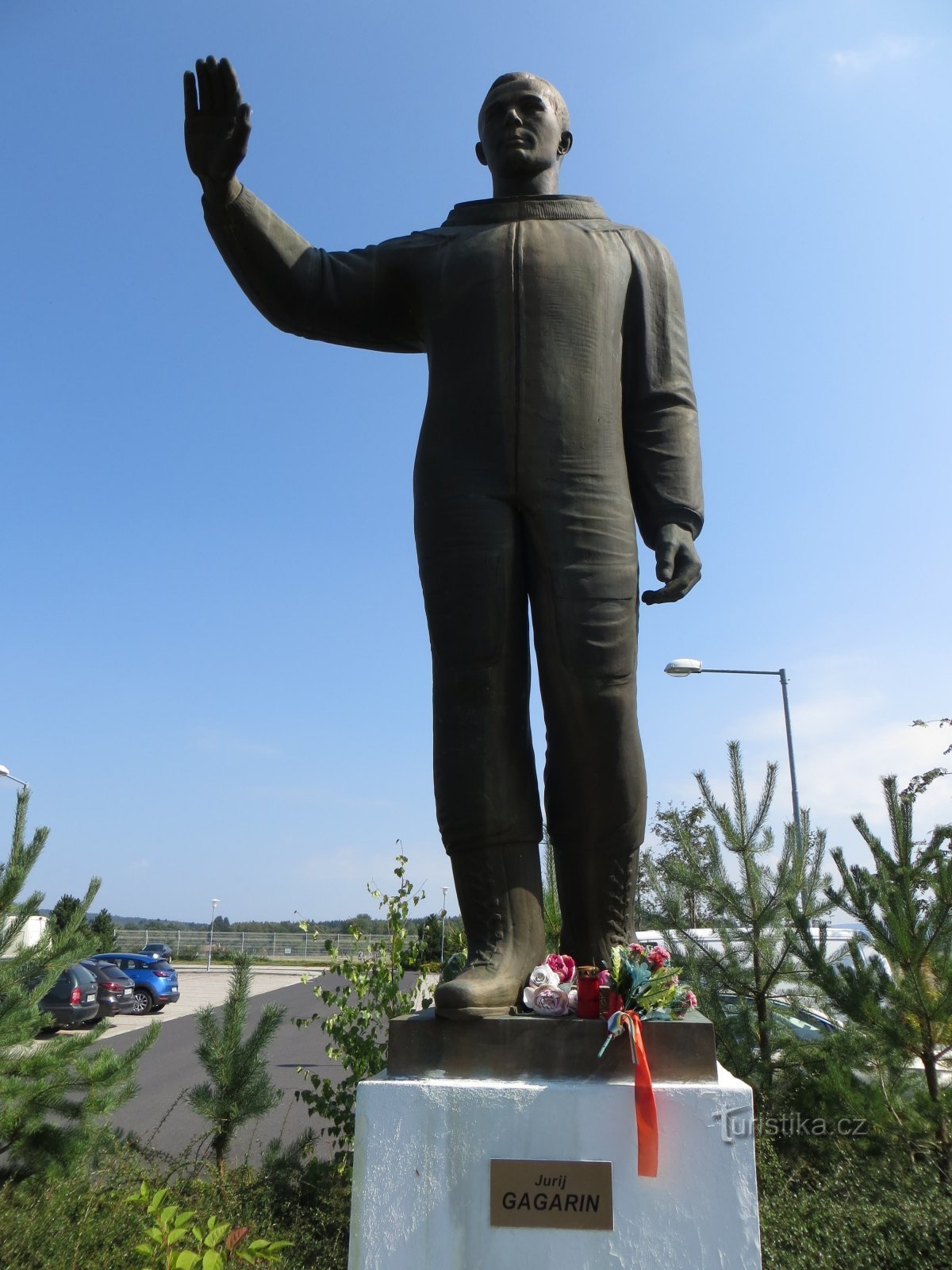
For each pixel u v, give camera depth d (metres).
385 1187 2.76
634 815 3.40
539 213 3.77
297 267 3.68
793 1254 4.88
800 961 7.33
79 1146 6.41
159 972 23.77
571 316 3.54
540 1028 2.91
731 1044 7.18
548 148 3.93
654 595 3.43
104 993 21.66
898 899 6.68
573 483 3.42
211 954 44.88
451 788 3.34
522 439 3.46
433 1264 2.70
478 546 3.42
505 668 3.42
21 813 6.91
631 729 3.38
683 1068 2.85
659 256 3.86
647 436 3.71
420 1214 2.73
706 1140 2.74
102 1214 5.64
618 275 3.70
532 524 3.45
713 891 7.57
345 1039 7.35
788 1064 7.23
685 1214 2.69
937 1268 4.93
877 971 7.09
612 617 3.36
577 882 3.45
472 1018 2.93
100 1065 6.75
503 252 3.62
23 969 6.84
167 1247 3.94
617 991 2.91
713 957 7.60
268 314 3.79
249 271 3.66
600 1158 2.74
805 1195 5.56
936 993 6.61
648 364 3.74
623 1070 2.86
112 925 30.23
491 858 3.32
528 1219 2.71
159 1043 17.08
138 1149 7.16
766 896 7.52
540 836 3.49
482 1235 2.71
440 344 3.64
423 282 3.73
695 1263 2.66
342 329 3.82
